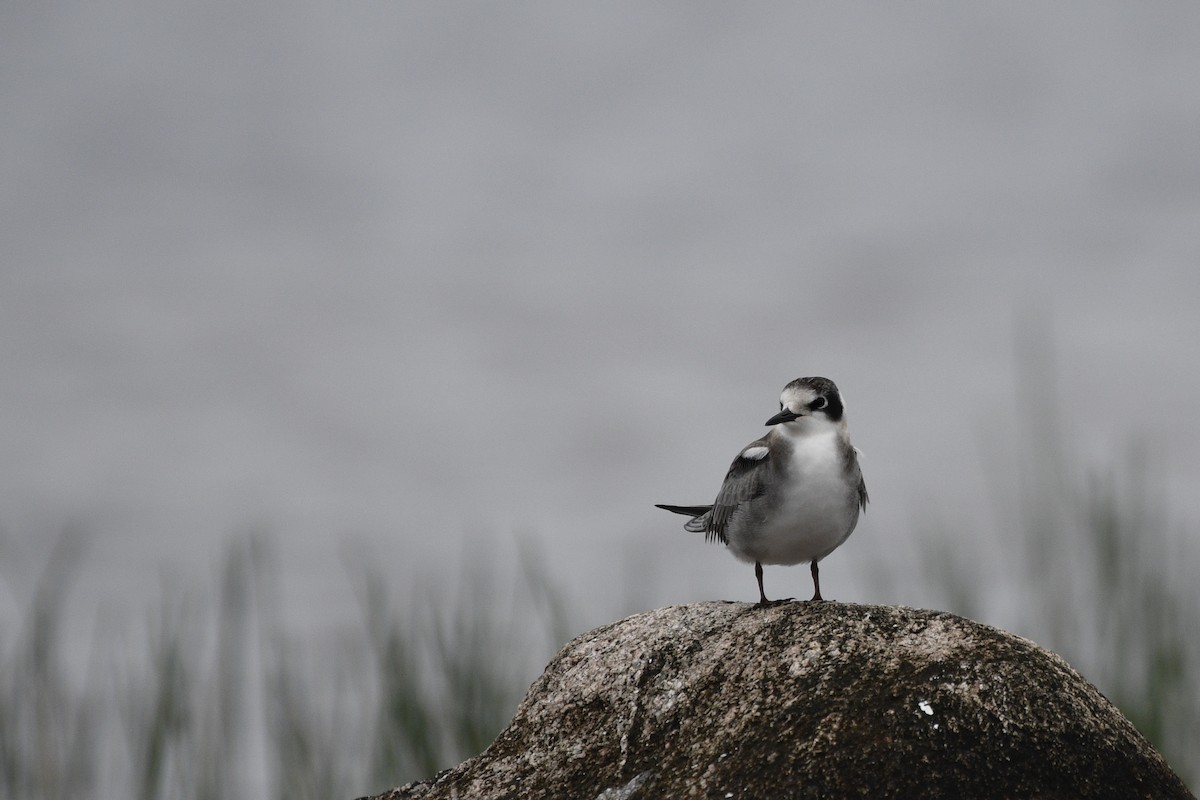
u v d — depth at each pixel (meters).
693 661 7.18
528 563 15.05
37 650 14.83
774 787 6.23
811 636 6.97
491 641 13.84
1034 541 14.62
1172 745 12.86
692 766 6.58
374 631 14.00
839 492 9.00
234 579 14.77
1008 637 6.84
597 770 6.92
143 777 13.44
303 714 14.00
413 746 13.06
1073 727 6.41
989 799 6.16
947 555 15.55
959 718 6.34
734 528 9.33
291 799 13.23
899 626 6.97
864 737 6.32
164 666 14.05
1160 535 14.58
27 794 13.38
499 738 7.52
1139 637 13.66
